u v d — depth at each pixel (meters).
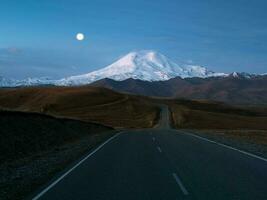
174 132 52.19
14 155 21.08
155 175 15.44
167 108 165.25
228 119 138.00
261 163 18.80
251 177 14.84
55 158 21.34
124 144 30.59
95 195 11.82
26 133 25.70
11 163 18.88
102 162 19.52
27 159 20.67
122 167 17.73
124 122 119.12
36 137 26.84
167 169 17.00
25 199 11.37
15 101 163.38
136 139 36.50
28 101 163.25
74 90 176.75
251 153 23.22
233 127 116.12
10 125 24.41
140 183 13.74
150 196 11.62
